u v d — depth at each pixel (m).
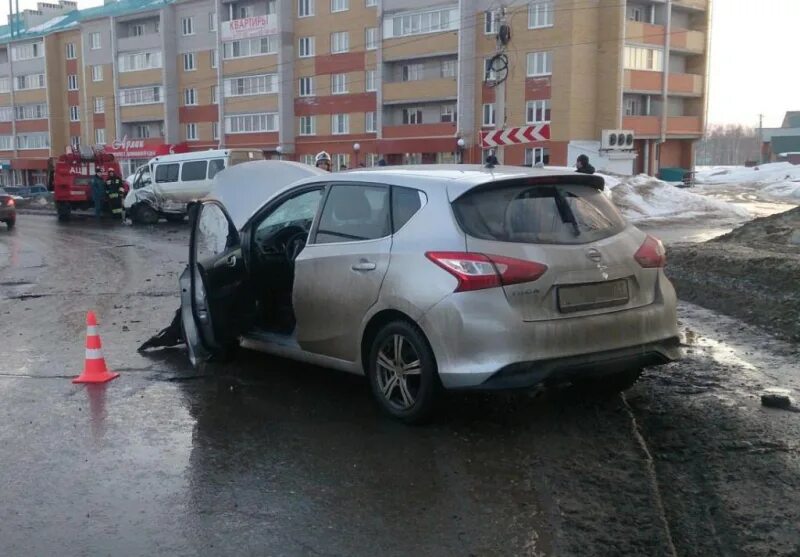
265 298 6.37
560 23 44.62
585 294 4.77
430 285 4.74
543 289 4.63
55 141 72.25
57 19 80.31
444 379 4.70
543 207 4.94
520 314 4.58
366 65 52.62
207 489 4.25
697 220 22.42
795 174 46.22
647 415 5.19
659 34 49.12
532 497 4.01
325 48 54.44
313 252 5.64
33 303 10.78
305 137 56.34
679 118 51.56
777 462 4.30
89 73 67.81
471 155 48.59
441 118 50.88
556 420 5.14
